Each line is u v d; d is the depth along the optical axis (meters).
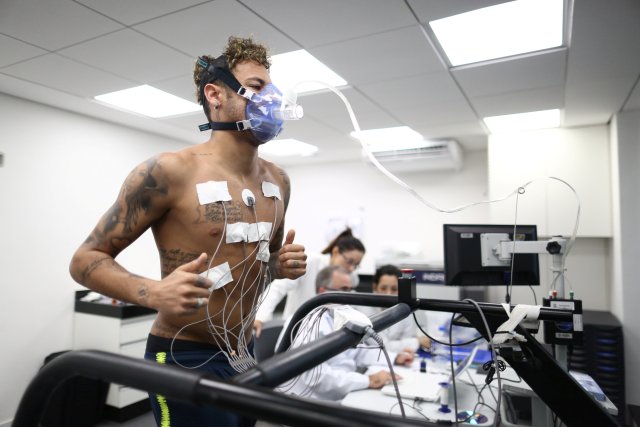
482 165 4.37
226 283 0.93
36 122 3.02
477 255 1.57
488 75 2.36
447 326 2.74
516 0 1.63
